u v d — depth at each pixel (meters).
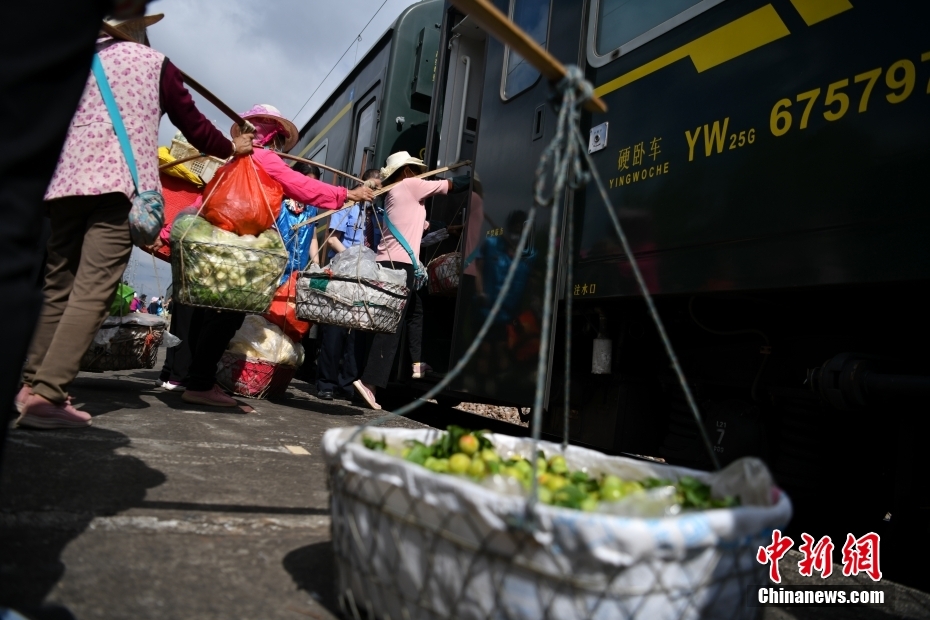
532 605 1.08
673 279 2.71
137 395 4.20
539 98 3.64
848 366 2.32
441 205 5.38
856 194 2.06
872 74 2.06
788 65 2.34
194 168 4.90
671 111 2.83
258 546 1.77
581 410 3.70
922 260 1.87
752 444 2.89
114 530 1.74
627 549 1.04
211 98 3.16
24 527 1.66
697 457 3.13
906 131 1.95
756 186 2.40
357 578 1.33
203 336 4.00
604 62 3.28
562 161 1.25
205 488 2.20
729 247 2.48
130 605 1.35
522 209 3.64
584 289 3.19
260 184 3.50
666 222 2.77
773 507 1.21
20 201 1.15
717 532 1.10
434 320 5.24
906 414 2.31
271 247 3.48
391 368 5.17
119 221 2.75
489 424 5.88
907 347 2.47
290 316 5.09
